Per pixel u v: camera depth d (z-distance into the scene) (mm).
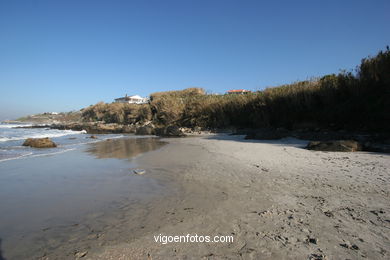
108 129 37469
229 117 29438
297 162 8406
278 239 3342
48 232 3775
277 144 13797
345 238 3312
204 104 32781
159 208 4641
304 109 21625
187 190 5715
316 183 5879
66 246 3318
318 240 3271
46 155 11742
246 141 16219
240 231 3609
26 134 31734
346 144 10648
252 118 26141
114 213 4469
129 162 9578
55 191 5891
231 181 6332
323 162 8258
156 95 59281
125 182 6594
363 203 4551
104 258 2980
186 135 26266
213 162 8938
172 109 35969
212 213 4309
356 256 2891
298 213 4188
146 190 5828
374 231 3484
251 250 3090
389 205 4426
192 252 3076
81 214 4465
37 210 4695
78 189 6035
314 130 18688
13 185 6438
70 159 10484
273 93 24750
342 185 5656
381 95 15914
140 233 3635
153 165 8836
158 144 16719
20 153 12500
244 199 4961
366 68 17500
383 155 9219
